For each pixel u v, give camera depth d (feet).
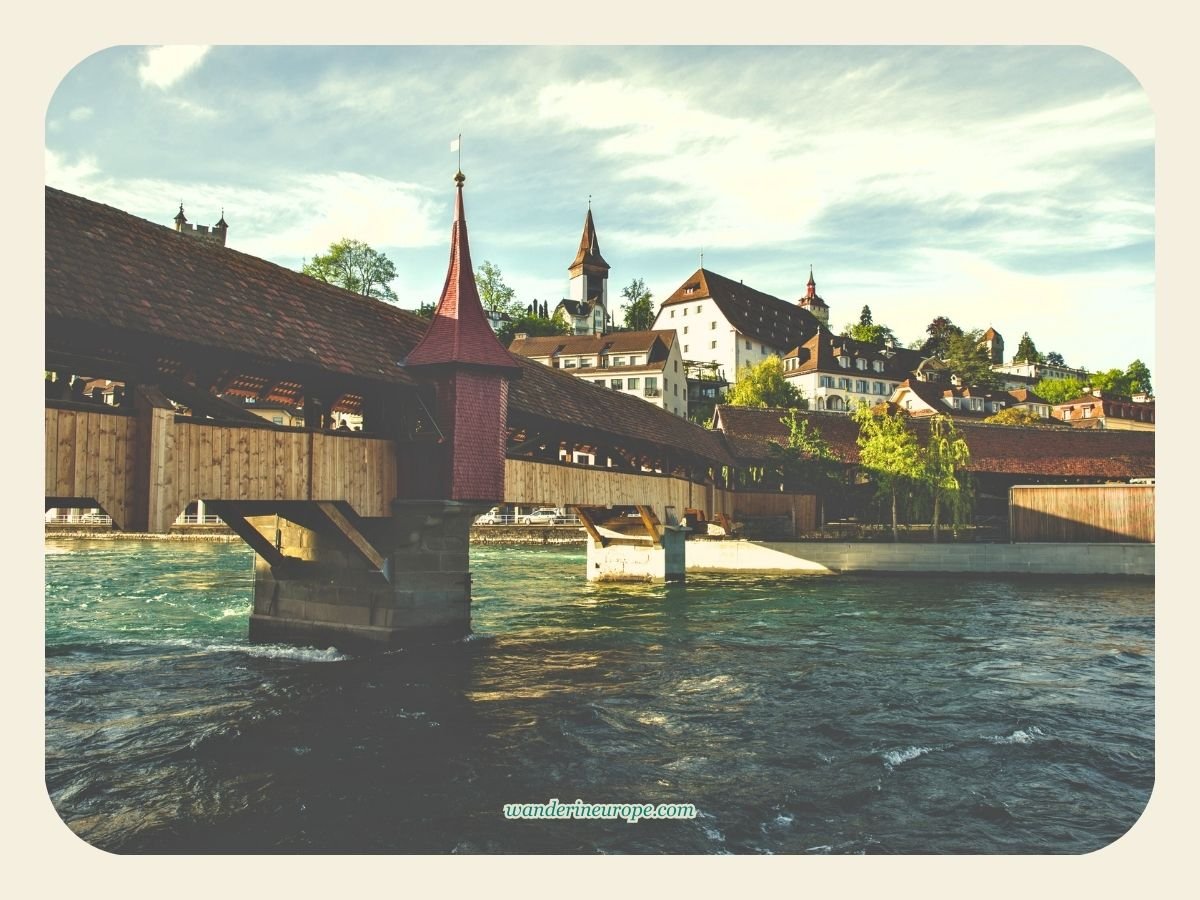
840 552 104.32
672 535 90.63
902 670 43.57
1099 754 29.76
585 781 26.07
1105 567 94.94
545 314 349.41
